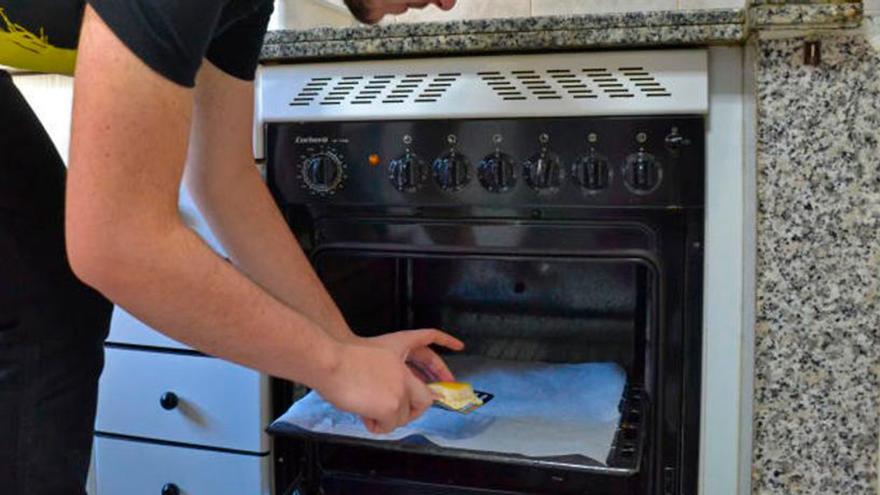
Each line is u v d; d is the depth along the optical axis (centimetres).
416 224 90
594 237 86
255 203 80
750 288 79
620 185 82
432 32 83
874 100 72
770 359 76
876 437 74
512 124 84
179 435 100
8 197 69
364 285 105
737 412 83
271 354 55
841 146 73
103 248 47
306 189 91
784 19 69
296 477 98
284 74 90
